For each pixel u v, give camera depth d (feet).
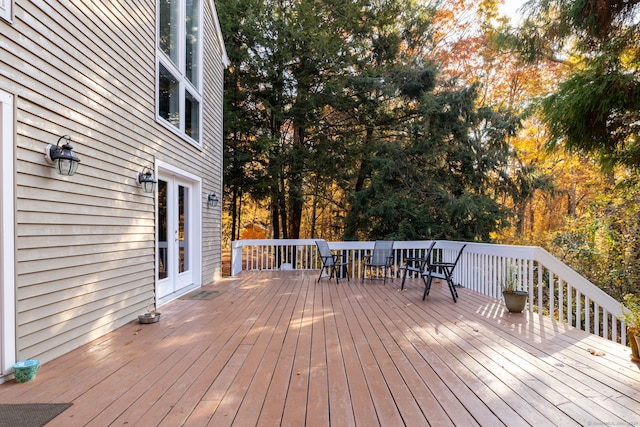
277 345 11.96
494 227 36.99
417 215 36.63
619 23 17.02
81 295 12.06
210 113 26.91
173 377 9.36
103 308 13.30
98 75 13.16
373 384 8.87
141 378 9.30
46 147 10.52
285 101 42.29
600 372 9.61
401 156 38.93
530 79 44.01
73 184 11.69
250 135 43.06
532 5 21.39
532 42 22.68
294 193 43.27
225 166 40.34
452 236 36.96
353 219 40.93
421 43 42.93
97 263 12.99
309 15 40.04
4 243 9.16
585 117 16.30
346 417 7.30
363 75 40.52
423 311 17.03
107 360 10.62
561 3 19.15
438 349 11.50
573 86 16.42
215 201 26.89
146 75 16.97
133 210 15.71
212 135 27.50
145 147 16.83
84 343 12.15
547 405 7.80
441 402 7.93
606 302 14.37
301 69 41.70
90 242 12.60
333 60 40.34
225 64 30.76
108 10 13.87
